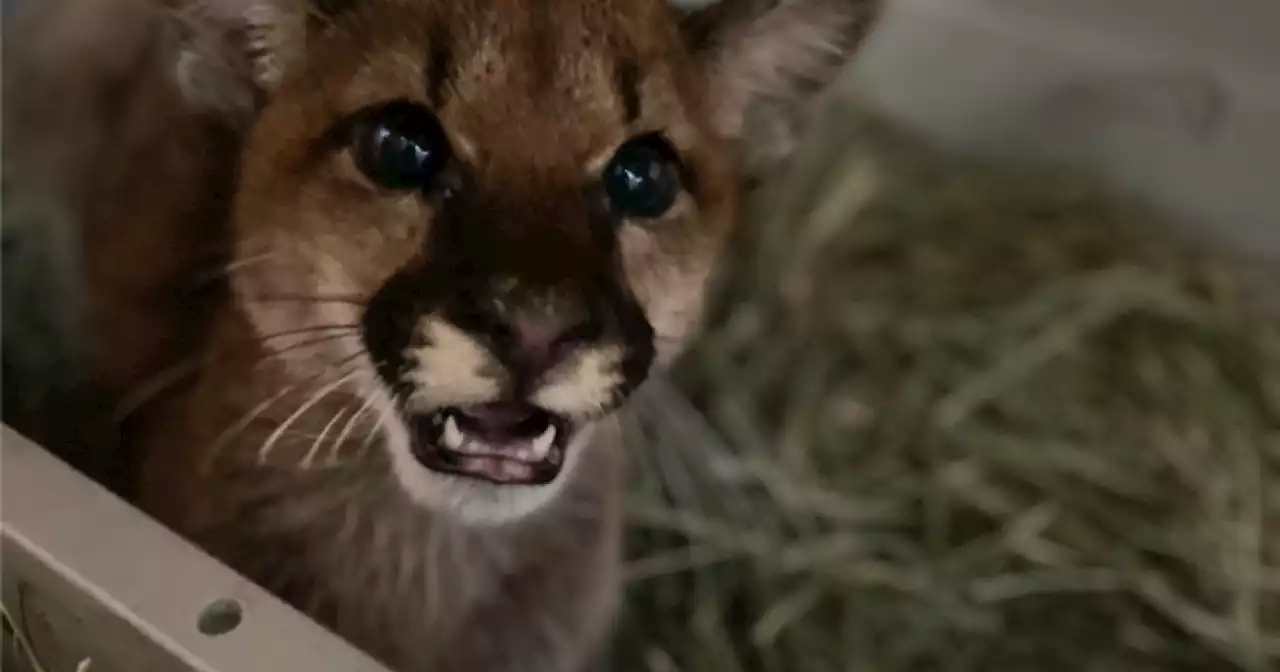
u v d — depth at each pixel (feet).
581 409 1.69
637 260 1.78
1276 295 2.56
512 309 1.63
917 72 2.78
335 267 1.73
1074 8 2.66
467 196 1.67
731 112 1.92
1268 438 2.40
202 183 2.00
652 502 2.32
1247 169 2.59
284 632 1.58
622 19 1.73
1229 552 2.29
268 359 1.82
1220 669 2.25
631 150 1.75
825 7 1.90
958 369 2.43
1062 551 2.31
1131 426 2.39
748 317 2.45
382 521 1.89
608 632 2.16
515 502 1.78
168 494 1.90
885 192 2.58
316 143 1.73
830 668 2.26
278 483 1.87
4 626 1.70
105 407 2.08
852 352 2.46
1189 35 2.59
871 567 2.30
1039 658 2.27
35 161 2.22
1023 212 2.60
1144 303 2.48
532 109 1.68
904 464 2.38
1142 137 2.67
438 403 1.69
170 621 1.58
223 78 1.83
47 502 1.65
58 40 2.19
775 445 2.38
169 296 2.01
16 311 2.18
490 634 1.98
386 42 1.72
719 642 2.26
